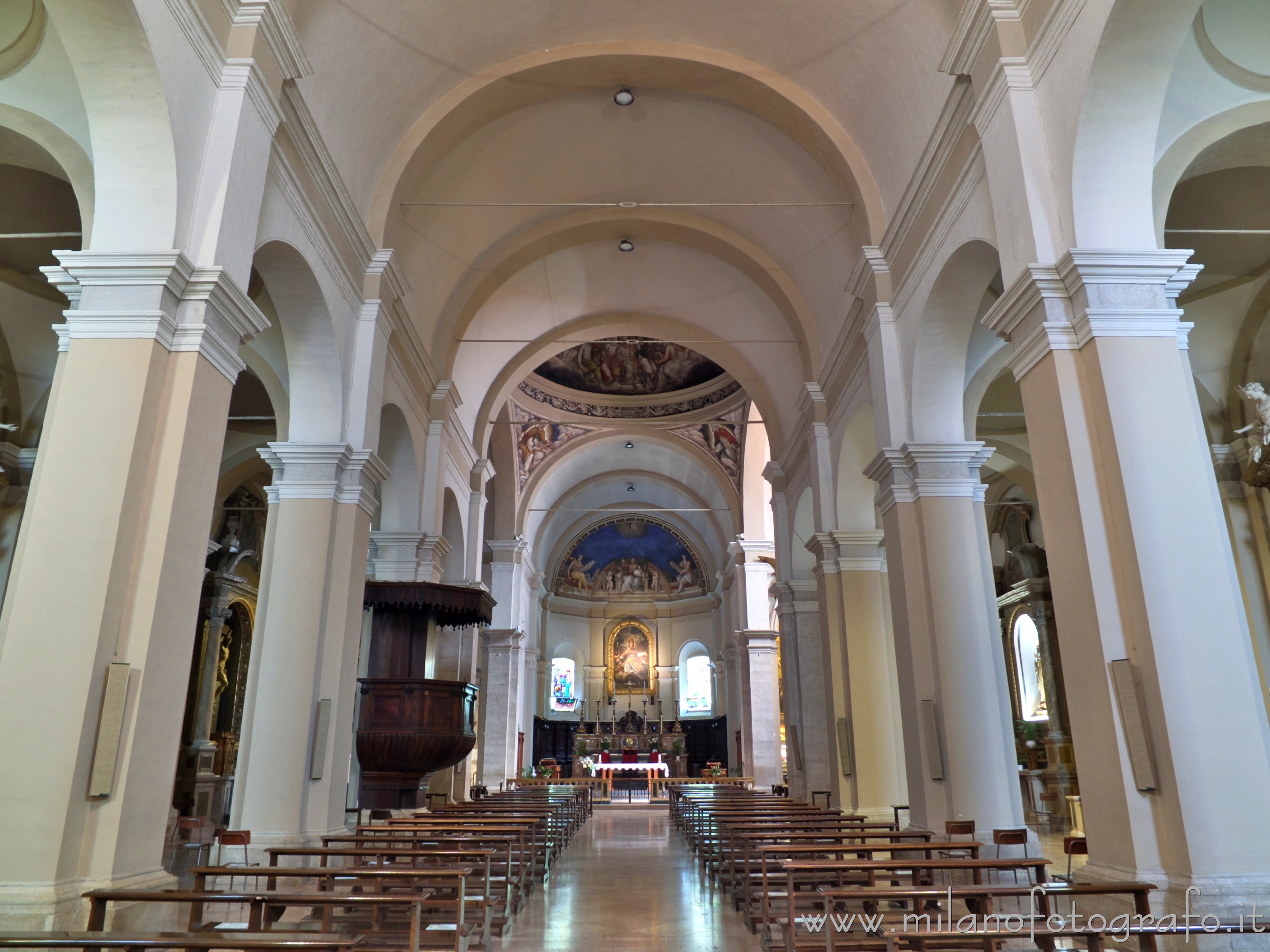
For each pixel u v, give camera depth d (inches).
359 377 367.9
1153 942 171.2
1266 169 317.7
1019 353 244.1
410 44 356.2
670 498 1218.0
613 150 482.3
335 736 338.6
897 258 374.6
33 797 184.2
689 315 665.6
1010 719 351.9
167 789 210.2
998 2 254.7
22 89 257.4
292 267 308.5
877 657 471.8
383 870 200.1
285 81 275.6
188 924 213.5
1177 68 255.0
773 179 461.4
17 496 412.5
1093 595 213.3
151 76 213.5
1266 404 357.4
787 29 377.1
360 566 360.8
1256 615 384.2
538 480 958.4
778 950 220.1
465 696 427.8
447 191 446.0
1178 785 193.6
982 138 268.2
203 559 226.1
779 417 656.4
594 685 1352.1
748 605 896.3
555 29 396.8
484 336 629.9
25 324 408.2
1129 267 223.1
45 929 172.6
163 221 221.1
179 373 218.8
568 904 301.7
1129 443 214.4
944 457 357.7
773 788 717.3
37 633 193.8
